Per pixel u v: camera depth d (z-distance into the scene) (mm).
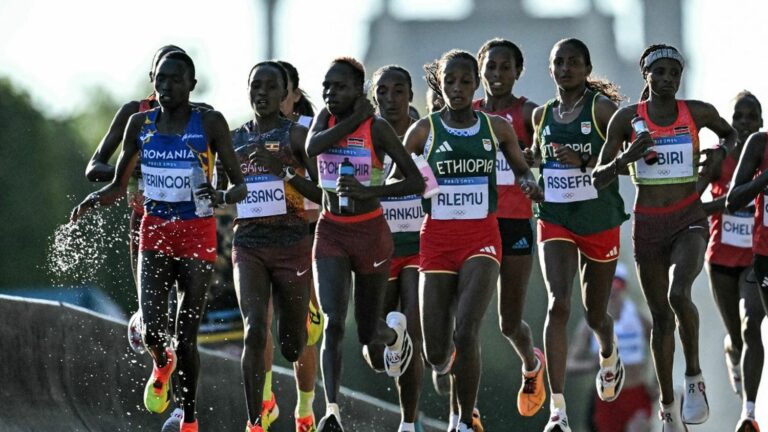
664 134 38500
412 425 40188
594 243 39531
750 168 38406
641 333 61594
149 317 35625
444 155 36969
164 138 35625
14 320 39938
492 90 40750
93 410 42250
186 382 36281
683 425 40250
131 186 40188
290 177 37156
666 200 38750
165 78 35156
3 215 89688
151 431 44094
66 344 41906
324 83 36125
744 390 42469
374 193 35906
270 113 37562
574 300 78188
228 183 38938
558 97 39719
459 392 36781
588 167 39219
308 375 41875
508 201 40812
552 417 38875
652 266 39125
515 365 76688
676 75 38250
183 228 35719
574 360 63312
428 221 37312
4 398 38969
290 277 37531
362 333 37719
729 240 44156
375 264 36875
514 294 41219
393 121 40438
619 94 41281
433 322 37094
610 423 61656
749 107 44375
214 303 55344
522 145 40812
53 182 93312
